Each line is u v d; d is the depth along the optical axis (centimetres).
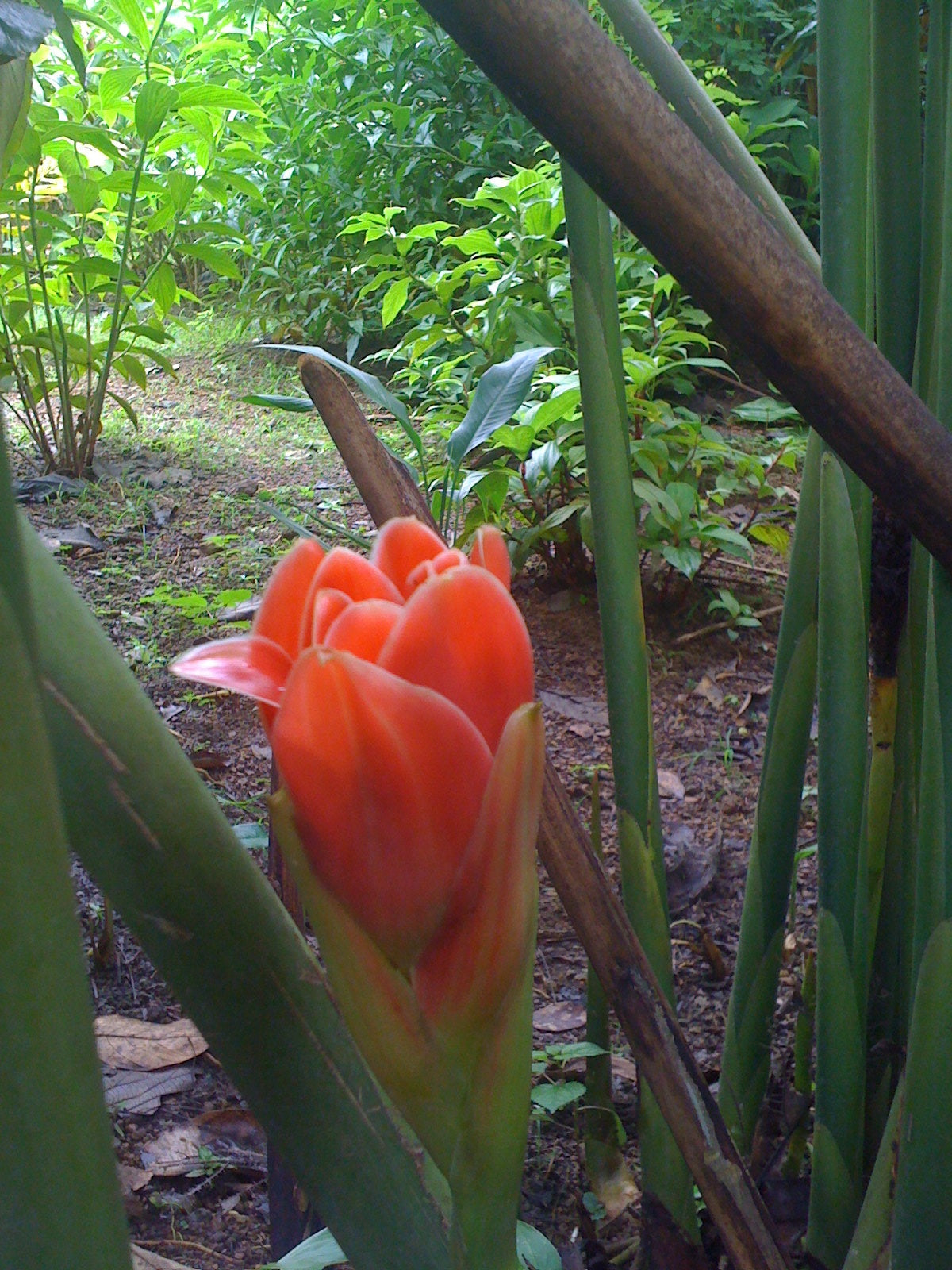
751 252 30
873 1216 58
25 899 18
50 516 297
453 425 269
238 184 320
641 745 63
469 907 26
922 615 65
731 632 231
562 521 230
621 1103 125
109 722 29
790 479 295
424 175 400
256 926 31
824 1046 67
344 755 24
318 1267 67
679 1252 71
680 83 58
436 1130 27
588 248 56
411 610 26
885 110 58
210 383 418
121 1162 119
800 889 155
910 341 61
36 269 321
